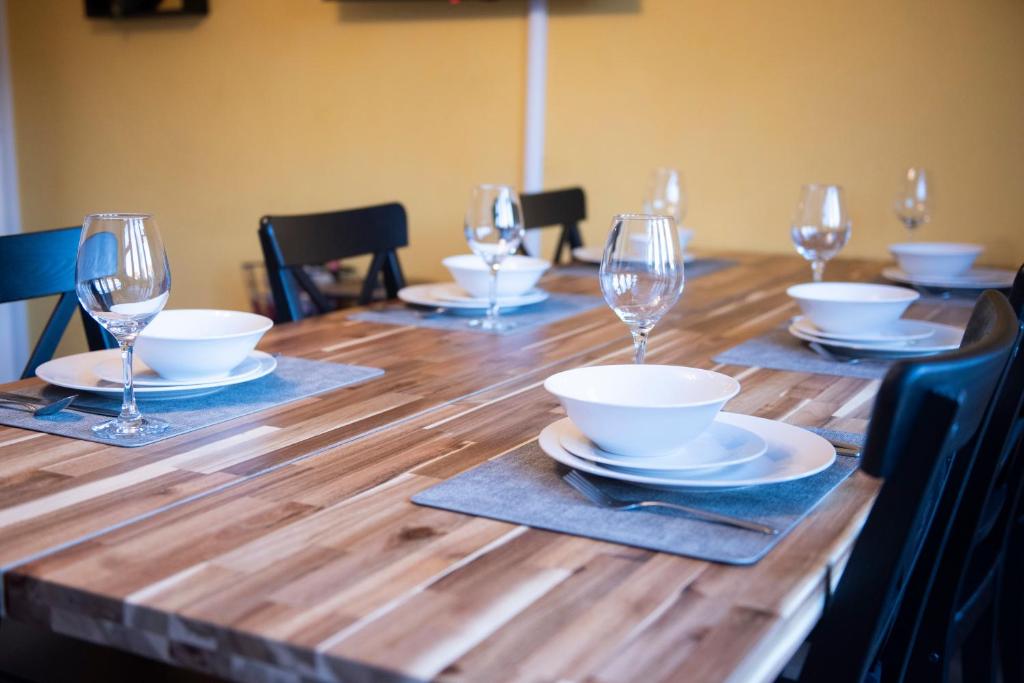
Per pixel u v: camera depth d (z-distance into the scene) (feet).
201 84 13.98
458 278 6.63
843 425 4.03
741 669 2.14
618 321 6.35
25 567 2.59
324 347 5.52
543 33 11.67
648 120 11.39
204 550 2.70
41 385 4.44
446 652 2.16
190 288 14.58
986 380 2.70
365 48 12.85
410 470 3.38
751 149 10.91
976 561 5.67
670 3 11.06
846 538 2.83
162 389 4.11
